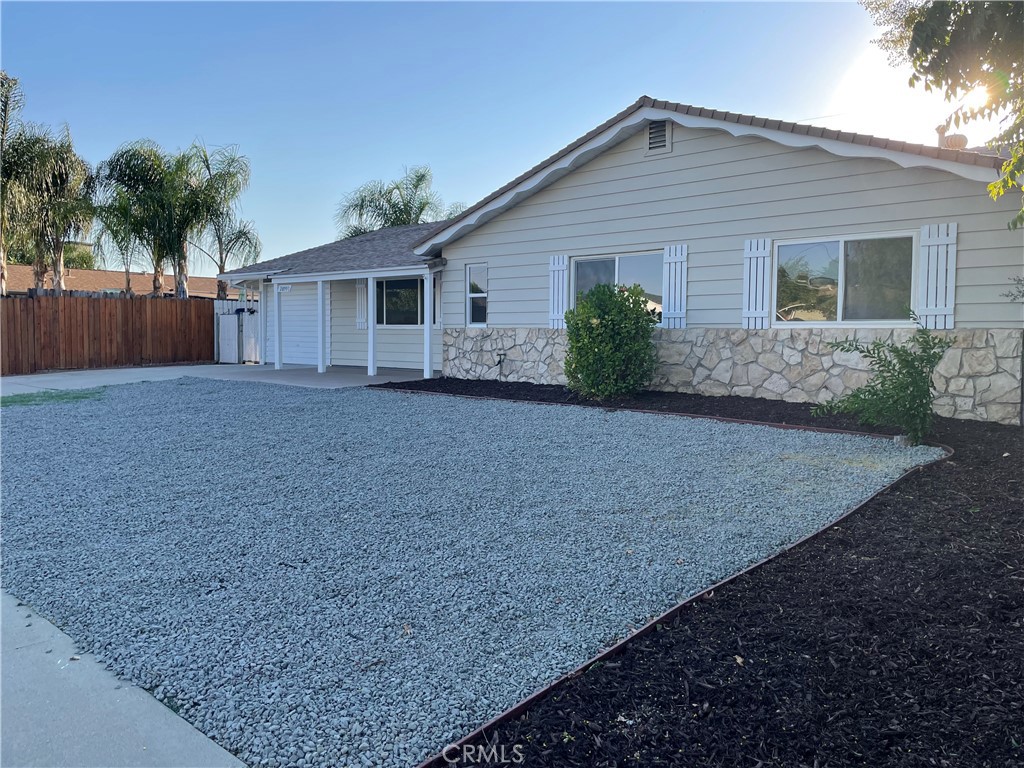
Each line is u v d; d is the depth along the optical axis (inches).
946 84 219.8
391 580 149.7
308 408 408.2
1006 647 114.8
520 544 170.9
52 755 92.8
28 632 129.6
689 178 414.6
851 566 152.7
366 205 1195.9
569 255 473.7
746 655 115.3
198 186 888.3
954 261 327.6
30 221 808.9
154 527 188.4
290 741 94.1
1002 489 203.3
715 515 191.2
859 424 305.9
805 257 374.9
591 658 115.6
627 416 360.8
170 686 108.7
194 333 848.9
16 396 482.9
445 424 346.9
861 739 92.3
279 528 185.8
